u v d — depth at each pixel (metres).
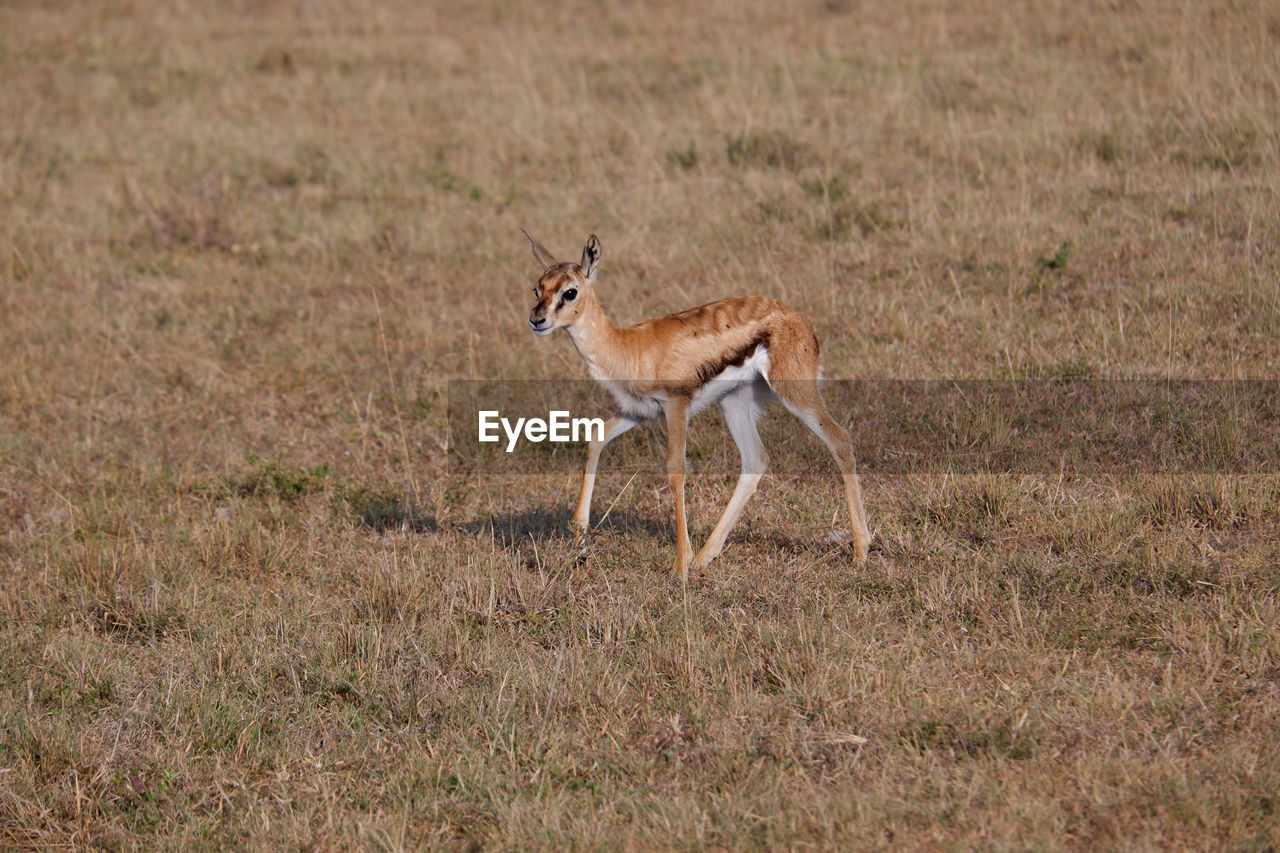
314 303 26.56
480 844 11.46
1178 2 39.03
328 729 13.53
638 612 15.14
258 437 21.72
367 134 35.94
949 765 11.94
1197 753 11.78
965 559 16.14
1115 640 13.88
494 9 48.31
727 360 16.42
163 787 12.72
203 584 17.14
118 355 24.77
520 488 19.73
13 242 29.67
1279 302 21.86
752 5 45.97
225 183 31.34
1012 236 25.77
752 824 11.24
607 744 12.77
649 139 33.72
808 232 27.33
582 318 16.14
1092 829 10.84
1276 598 14.35
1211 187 27.05
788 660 13.72
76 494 19.97
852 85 36.25
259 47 44.53
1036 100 33.62
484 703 13.66
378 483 20.09
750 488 17.16
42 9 51.19
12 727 13.67
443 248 28.66
